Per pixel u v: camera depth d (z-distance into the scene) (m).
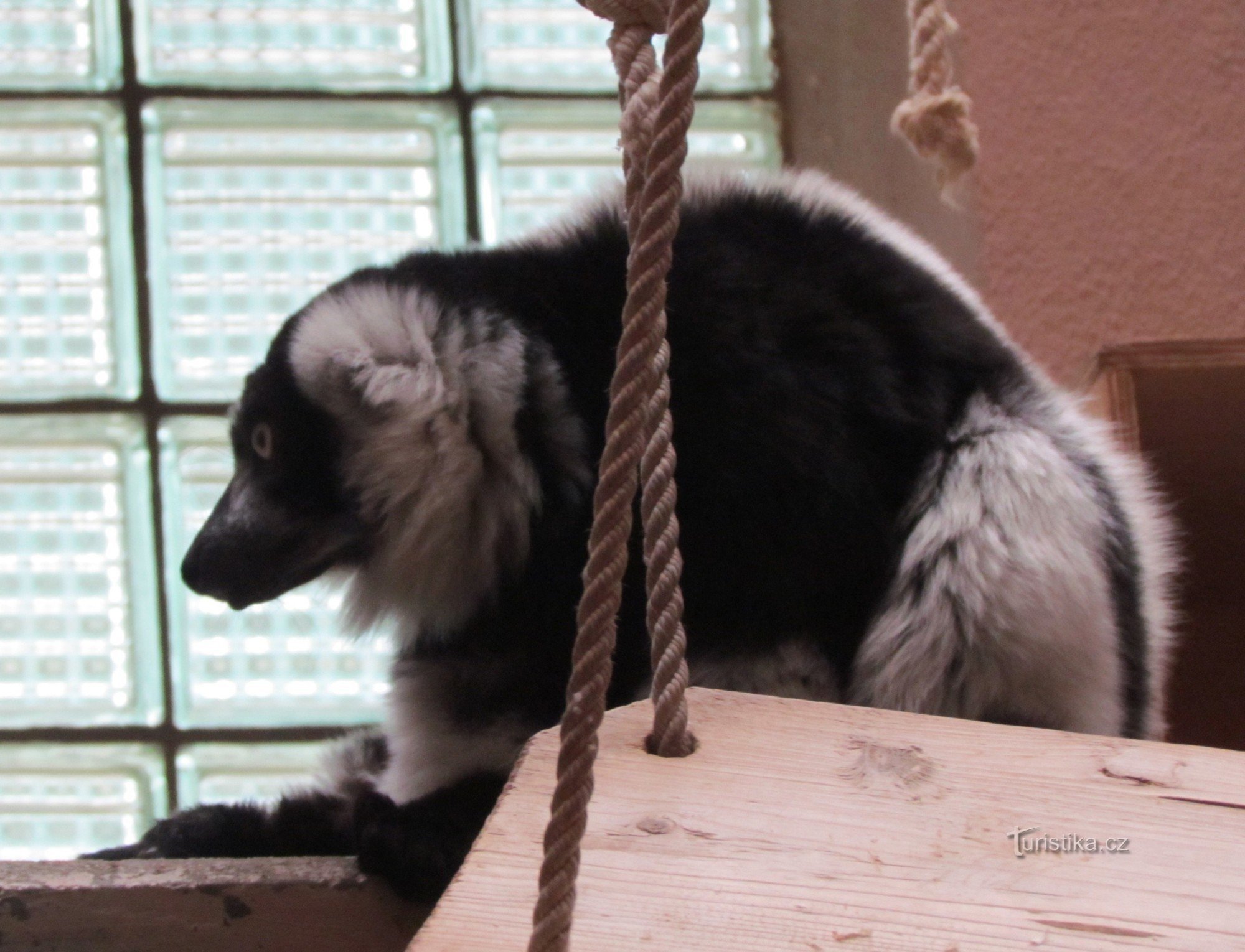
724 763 1.72
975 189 4.44
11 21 5.07
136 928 2.07
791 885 1.57
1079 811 1.71
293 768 4.92
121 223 4.98
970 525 2.68
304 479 2.96
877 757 1.76
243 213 5.03
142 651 4.92
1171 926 1.57
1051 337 4.34
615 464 1.49
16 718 4.89
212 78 5.10
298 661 4.95
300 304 4.99
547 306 2.91
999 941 1.54
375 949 2.11
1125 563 2.88
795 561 2.70
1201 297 4.41
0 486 4.91
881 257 2.95
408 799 2.81
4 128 5.01
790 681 2.71
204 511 4.93
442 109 5.15
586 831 1.61
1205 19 4.65
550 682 2.78
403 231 5.07
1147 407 3.65
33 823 4.91
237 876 2.11
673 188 1.56
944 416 2.81
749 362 2.74
